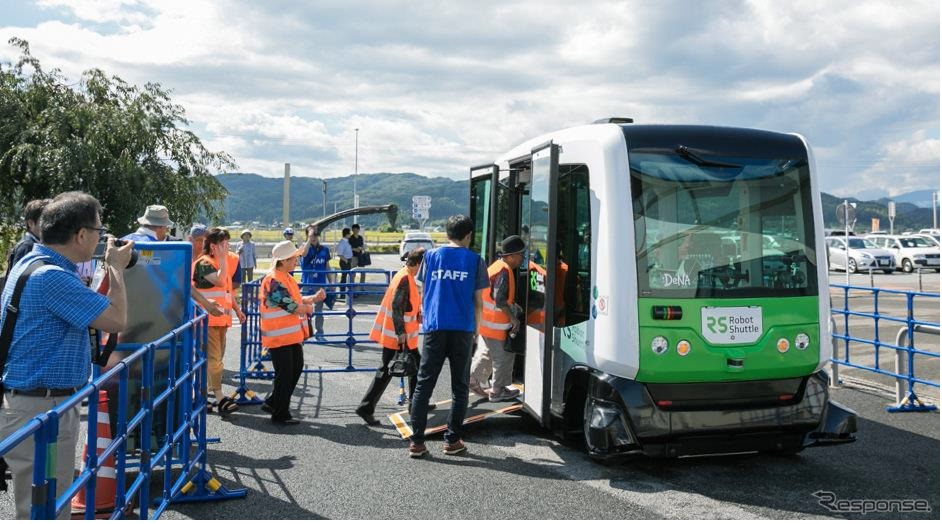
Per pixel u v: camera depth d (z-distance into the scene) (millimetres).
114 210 15633
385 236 67188
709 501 4645
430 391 5570
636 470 5273
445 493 4754
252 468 5262
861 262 29562
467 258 5645
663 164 5188
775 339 5102
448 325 5523
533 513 4402
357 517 4324
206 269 6730
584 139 5594
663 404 5004
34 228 4430
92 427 3045
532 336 6117
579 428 5797
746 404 5145
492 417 6820
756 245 5223
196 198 17594
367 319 14008
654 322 4938
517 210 7086
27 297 3289
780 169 5383
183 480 4445
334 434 6215
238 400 7297
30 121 15617
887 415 7031
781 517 4383
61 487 3375
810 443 5320
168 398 4125
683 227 5125
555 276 5660
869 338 12086
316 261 13289
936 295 6961
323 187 47938
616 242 5055
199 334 4875
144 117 16688
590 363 5285
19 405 3295
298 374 6590
